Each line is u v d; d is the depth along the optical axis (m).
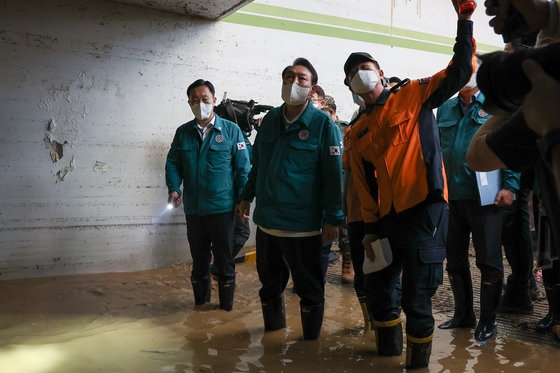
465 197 3.05
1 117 4.37
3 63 4.36
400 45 6.86
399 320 2.74
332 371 2.52
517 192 3.03
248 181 3.31
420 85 2.46
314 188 2.90
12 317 3.43
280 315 3.20
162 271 4.93
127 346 2.87
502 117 0.92
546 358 2.68
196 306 3.77
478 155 0.92
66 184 4.65
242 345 2.91
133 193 4.93
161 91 5.02
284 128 2.99
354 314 3.58
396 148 2.43
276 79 5.75
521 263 3.36
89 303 3.79
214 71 5.33
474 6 2.23
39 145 4.53
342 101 6.26
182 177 3.91
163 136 5.05
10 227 4.45
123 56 4.83
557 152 0.62
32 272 4.55
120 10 4.79
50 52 4.53
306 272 2.92
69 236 4.68
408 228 2.43
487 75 0.78
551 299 3.01
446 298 3.89
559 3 0.78
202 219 3.65
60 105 4.59
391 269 2.60
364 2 6.43
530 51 0.72
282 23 5.77
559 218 0.71
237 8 4.87
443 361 2.63
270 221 2.90
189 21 5.14
